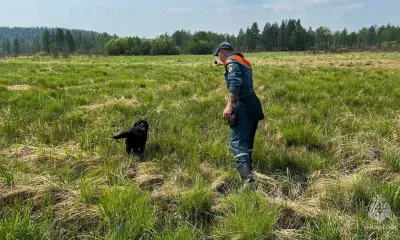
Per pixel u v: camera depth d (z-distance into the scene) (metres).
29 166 4.32
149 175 4.10
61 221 3.16
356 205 3.53
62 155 4.64
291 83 10.03
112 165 4.35
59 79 12.64
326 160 4.70
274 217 3.14
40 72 16.62
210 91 10.12
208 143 5.00
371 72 15.41
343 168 4.54
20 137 5.52
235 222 3.06
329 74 13.91
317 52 70.00
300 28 125.12
